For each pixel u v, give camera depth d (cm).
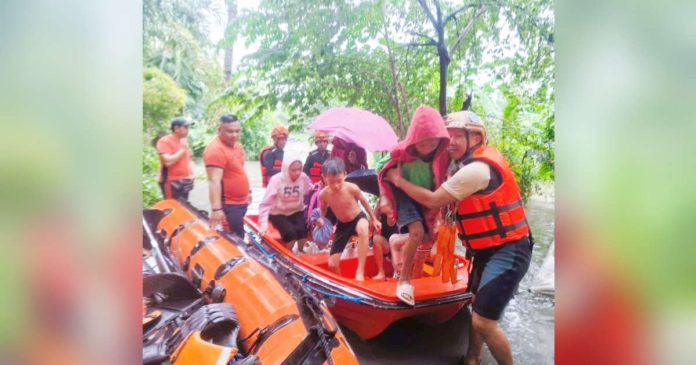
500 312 201
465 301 220
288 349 182
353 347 221
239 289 196
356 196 213
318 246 219
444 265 214
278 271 208
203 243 196
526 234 196
